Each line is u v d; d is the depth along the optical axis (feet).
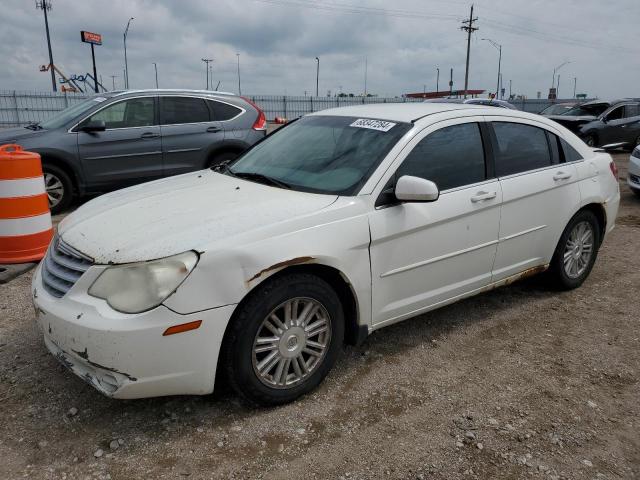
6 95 103.91
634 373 11.93
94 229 10.28
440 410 10.42
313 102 138.62
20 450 9.07
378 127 12.59
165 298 8.79
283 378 10.23
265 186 11.93
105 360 8.77
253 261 9.36
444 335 13.55
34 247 17.88
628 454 9.31
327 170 11.96
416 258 11.82
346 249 10.50
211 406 10.35
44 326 9.68
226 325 9.27
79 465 8.75
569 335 13.71
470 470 8.84
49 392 10.71
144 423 9.82
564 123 58.75
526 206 14.01
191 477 8.55
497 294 16.28
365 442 9.45
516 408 10.54
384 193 11.24
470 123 13.29
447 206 12.14
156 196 11.76
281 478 8.56
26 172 17.39
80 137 25.62
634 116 59.41
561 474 8.79
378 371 11.76
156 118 27.53
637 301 15.88
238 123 29.55
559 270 15.76
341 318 10.86
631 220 26.13
